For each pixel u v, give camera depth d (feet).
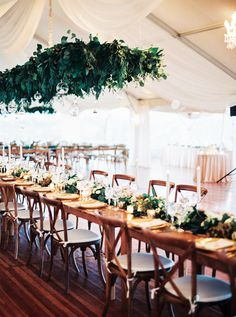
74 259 14.24
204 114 46.60
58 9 26.43
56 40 32.96
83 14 15.47
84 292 12.54
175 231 10.21
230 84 28.86
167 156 51.19
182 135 55.67
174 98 32.24
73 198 14.58
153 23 23.88
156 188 31.48
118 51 12.63
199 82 29.55
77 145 49.11
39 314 11.10
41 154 43.62
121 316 10.96
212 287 8.86
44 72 13.38
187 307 8.39
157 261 8.78
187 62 27.91
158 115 59.82
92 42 12.80
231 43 17.89
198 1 20.56
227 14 20.79
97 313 11.14
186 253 8.07
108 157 55.36
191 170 44.83
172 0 21.25
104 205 13.20
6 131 51.62
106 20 15.26
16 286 13.01
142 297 12.09
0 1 16.40
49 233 14.03
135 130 47.91
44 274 14.05
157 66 13.91
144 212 11.79
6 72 16.78
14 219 15.89
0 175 21.22
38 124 53.98
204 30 23.61
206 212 10.42
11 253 16.31
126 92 45.29
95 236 13.10
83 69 12.46
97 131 59.62
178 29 24.50
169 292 8.83
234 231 9.42
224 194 30.09
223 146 42.93
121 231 9.93
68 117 56.08
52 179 17.51
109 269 10.60
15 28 18.92
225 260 7.30
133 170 43.60
